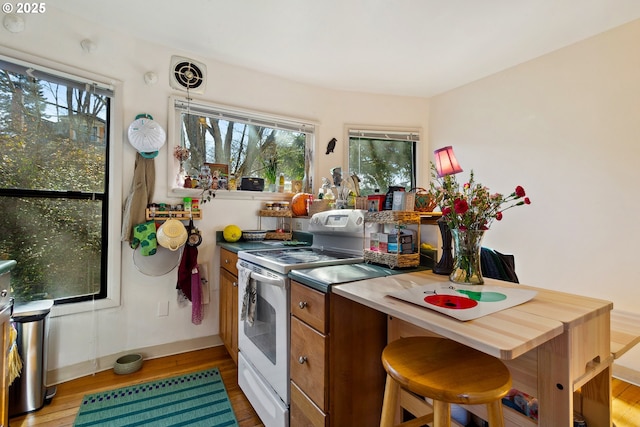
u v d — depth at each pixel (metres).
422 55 2.45
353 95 3.14
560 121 2.34
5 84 1.84
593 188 2.17
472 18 1.99
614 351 1.06
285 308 1.48
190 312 2.44
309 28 2.11
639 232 1.97
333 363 1.25
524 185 2.54
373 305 1.01
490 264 1.57
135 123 2.15
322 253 2.00
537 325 0.80
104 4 1.88
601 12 1.92
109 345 2.15
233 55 2.47
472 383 0.82
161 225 2.24
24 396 1.66
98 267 2.16
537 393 0.92
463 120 3.00
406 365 0.92
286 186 2.93
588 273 2.18
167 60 2.34
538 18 1.99
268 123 2.81
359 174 3.20
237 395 1.88
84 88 2.04
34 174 1.94
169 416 1.67
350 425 1.30
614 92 2.08
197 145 2.55
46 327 1.78
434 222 1.68
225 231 2.50
